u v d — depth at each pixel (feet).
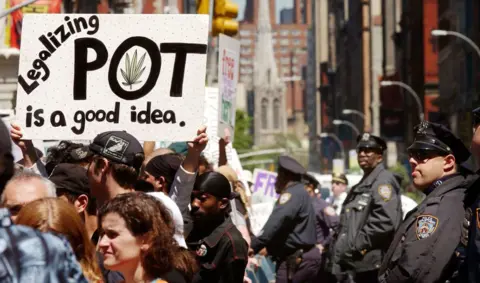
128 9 154.61
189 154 27.63
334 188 85.46
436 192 27.68
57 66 27.84
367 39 445.78
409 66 314.14
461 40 229.86
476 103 216.54
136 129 27.63
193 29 27.61
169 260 19.07
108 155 24.90
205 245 29.01
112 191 25.03
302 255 46.85
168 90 27.63
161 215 19.29
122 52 27.73
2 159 13.61
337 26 584.81
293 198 46.16
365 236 42.88
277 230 46.21
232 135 38.45
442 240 26.94
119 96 27.71
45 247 13.44
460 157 28.17
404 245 27.43
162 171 29.37
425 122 28.37
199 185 29.07
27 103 27.84
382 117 328.49
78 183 25.52
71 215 18.81
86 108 27.73
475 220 22.62
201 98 27.58
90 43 27.81
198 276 29.07
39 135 27.78
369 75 443.73
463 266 23.47
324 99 638.53
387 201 42.83
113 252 18.84
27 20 27.89
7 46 85.56
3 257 13.23
